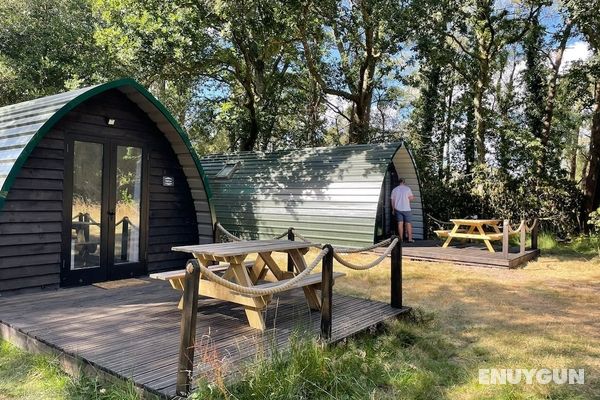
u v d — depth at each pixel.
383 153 11.20
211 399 2.94
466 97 17.55
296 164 12.52
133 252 7.38
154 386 3.12
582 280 8.12
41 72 15.67
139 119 7.44
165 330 4.45
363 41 16.12
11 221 5.86
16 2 16.19
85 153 6.71
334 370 3.57
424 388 3.58
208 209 8.12
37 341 4.19
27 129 5.95
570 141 20.84
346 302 5.88
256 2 10.62
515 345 4.68
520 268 9.30
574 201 14.55
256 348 3.78
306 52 14.77
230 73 15.59
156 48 11.28
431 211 15.02
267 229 12.20
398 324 5.09
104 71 12.39
